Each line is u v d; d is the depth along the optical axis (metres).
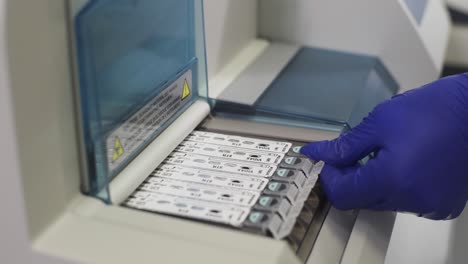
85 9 0.61
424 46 1.17
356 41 1.21
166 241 0.60
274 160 0.79
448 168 0.71
